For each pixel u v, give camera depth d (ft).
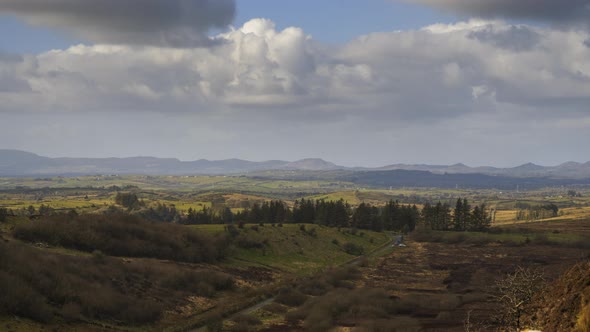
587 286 121.80
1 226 307.78
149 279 283.59
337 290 315.99
